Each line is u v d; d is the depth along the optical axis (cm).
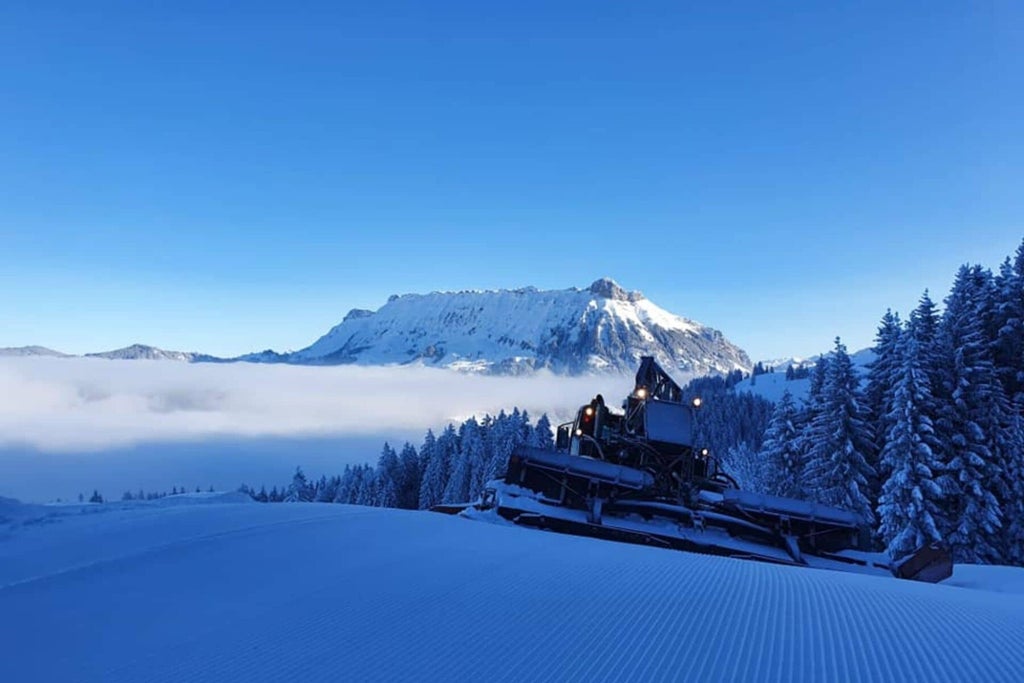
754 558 1142
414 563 785
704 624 596
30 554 766
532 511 1202
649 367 1636
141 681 472
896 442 2961
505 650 526
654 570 796
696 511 1252
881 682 480
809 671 498
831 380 3556
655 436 1453
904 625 619
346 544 871
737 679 480
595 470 1254
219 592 663
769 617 623
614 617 605
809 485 3562
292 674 482
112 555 769
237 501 1348
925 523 2819
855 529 1198
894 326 3859
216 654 516
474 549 878
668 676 483
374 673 483
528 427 6794
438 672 486
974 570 1276
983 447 2903
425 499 7512
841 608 671
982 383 3025
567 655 518
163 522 925
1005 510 2895
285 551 819
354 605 628
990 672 504
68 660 505
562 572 760
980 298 3325
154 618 590
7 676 478
